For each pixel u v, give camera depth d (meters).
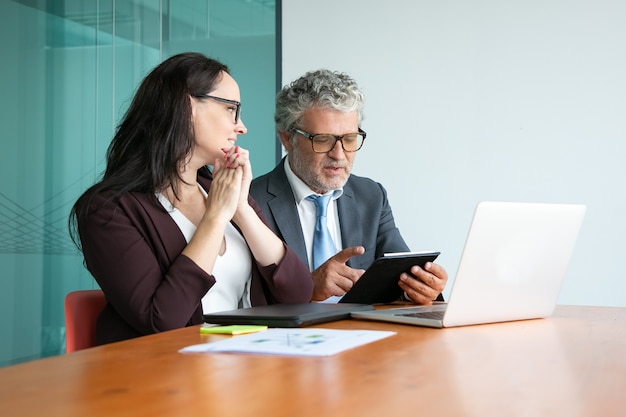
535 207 1.73
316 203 2.75
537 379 1.04
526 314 1.81
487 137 4.46
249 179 2.14
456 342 1.40
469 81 4.50
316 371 1.07
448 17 4.53
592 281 4.29
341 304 1.89
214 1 4.66
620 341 1.44
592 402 0.90
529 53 4.40
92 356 1.22
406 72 4.60
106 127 4.43
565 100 4.35
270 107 4.71
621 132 4.26
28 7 4.36
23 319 4.29
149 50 4.53
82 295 1.98
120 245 1.93
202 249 1.96
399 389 0.96
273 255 2.20
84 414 0.83
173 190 2.09
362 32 4.66
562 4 4.34
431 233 4.55
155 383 0.99
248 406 0.86
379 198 2.88
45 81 4.39
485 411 0.85
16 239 4.29
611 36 4.28
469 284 1.63
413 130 4.59
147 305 1.88
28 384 0.99
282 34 4.76
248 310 1.73
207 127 2.14
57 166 4.39
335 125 2.65
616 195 4.26
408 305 2.18
